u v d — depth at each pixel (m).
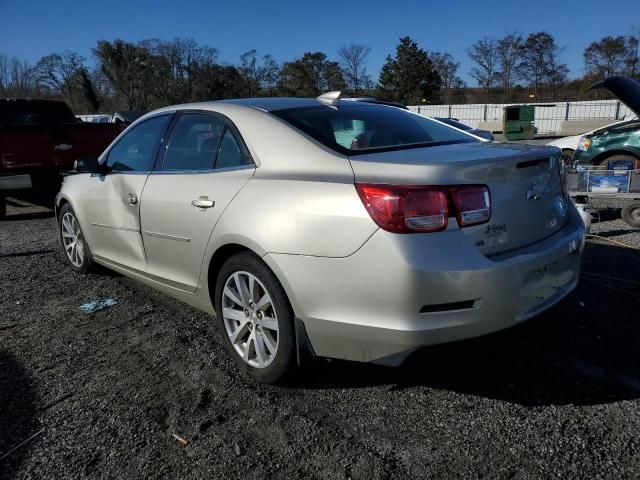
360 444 2.47
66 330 3.86
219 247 3.09
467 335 2.49
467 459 2.35
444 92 66.25
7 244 6.74
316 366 2.91
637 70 54.44
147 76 65.12
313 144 2.90
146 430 2.63
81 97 66.25
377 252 2.43
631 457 2.32
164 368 3.25
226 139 3.30
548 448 2.40
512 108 26.02
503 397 2.82
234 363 3.28
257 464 2.36
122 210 4.03
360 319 2.52
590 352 3.27
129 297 4.53
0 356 3.47
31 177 8.17
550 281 2.82
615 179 6.45
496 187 2.61
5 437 2.60
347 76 65.25
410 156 2.71
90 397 2.94
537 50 58.00
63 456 2.45
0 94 60.78
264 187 2.89
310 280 2.61
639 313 3.81
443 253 2.41
